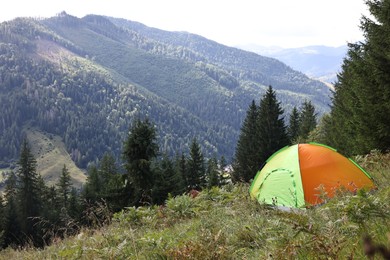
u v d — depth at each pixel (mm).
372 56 16406
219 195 11359
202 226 6352
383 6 16062
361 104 17688
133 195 33406
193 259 4617
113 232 8391
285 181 9000
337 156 9062
